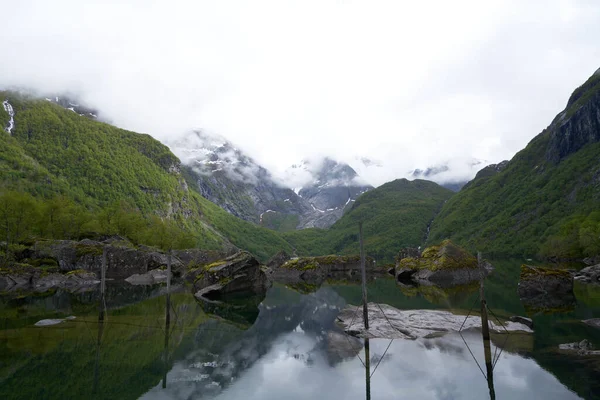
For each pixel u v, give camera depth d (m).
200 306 39.88
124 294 49.47
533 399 14.20
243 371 18.67
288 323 30.88
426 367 18.50
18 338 24.03
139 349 22.39
